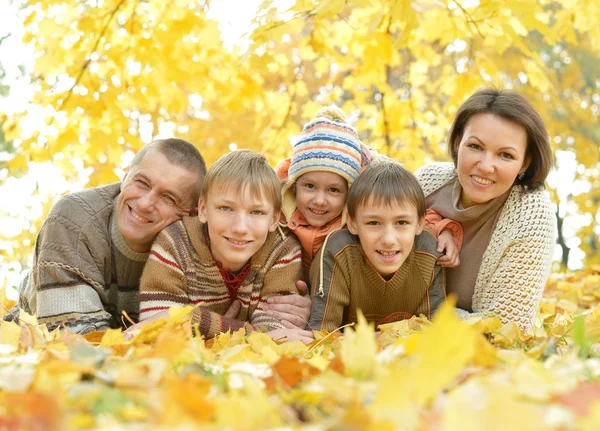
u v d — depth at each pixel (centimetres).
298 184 295
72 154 502
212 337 264
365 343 137
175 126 770
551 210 290
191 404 104
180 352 156
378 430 92
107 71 475
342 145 291
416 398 103
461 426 93
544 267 284
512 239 280
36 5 441
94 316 270
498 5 363
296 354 199
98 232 282
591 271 574
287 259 287
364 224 268
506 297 280
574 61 1057
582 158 1012
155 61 460
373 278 276
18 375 129
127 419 106
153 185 276
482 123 271
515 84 938
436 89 708
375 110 613
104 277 288
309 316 280
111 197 295
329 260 278
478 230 292
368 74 539
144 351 162
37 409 98
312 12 362
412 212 266
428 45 618
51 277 272
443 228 293
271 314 276
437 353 104
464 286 295
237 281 281
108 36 464
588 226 1086
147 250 289
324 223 293
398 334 236
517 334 225
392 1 388
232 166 266
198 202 288
